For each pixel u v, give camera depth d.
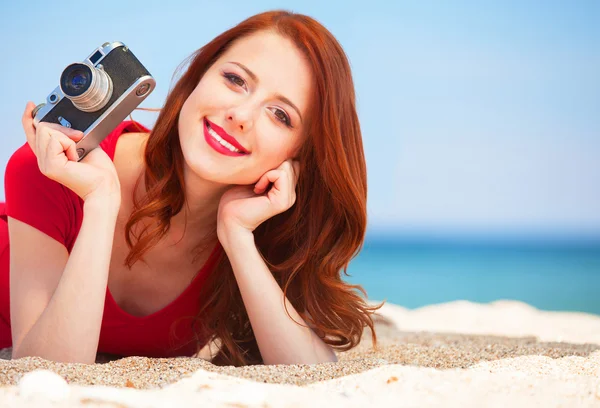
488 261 21.69
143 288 2.81
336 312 2.80
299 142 2.64
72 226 2.57
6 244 3.01
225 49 2.57
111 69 2.38
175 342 2.93
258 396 1.72
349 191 2.71
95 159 2.41
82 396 1.60
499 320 6.37
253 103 2.45
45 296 2.41
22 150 2.55
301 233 2.84
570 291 14.91
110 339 2.84
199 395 1.70
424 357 2.79
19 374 1.90
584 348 3.20
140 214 2.58
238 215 2.60
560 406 1.76
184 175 2.63
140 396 1.64
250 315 2.60
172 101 2.61
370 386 1.89
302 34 2.54
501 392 1.88
